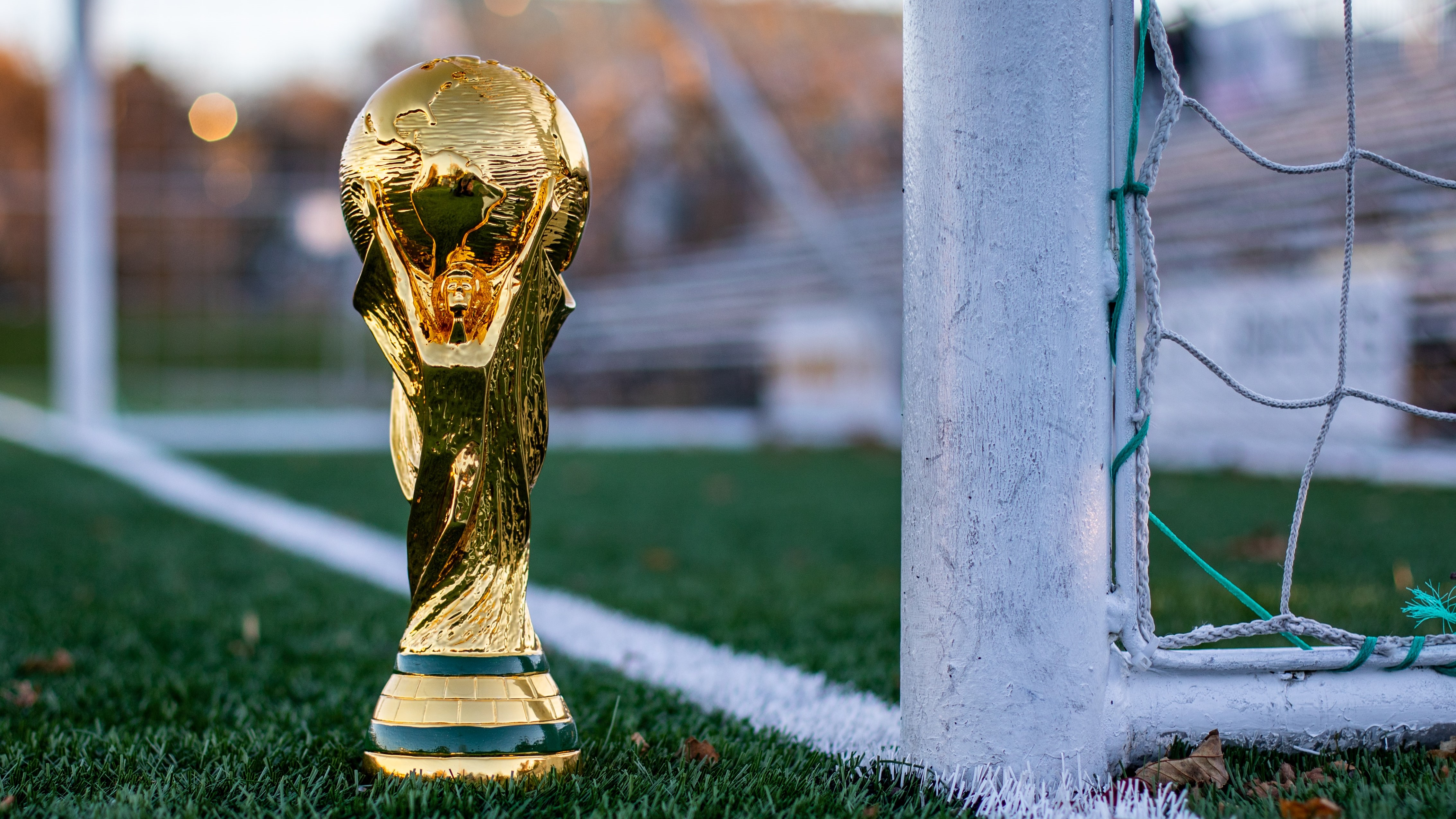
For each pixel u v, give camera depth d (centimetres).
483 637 132
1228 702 140
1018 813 123
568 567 352
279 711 178
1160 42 133
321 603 290
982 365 128
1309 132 637
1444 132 575
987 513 128
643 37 1534
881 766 139
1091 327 130
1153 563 340
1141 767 139
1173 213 715
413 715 129
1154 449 757
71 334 928
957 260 129
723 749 152
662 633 252
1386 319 621
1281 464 679
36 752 152
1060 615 129
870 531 444
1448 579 297
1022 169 127
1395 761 137
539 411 134
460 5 1678
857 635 246
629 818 119
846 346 1091
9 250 2150
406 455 133
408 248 125
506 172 123
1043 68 127
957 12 128
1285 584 142
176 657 224
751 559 372
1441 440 611
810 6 1204
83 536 406
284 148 2200
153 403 1461
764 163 959
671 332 1341
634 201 1592
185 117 2194
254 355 1902
